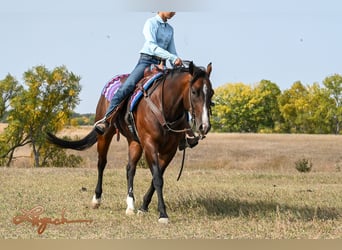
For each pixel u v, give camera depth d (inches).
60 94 1911.9
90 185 572.4
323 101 3828.7
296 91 3949.3
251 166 1422.2
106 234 331.0
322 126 3865.7
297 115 3895.2
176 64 380.2
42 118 1891.0
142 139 377.1
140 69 396.8
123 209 429.7
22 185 559.2
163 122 365.4
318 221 370.3
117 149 1905.8
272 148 2032.5
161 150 382.3
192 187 567.5
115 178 647.1
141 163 1141.7
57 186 556.4
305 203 460.1
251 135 2947.8
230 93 4153.5
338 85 3814.0
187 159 1647.4
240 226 354.0
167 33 400.5
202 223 366.3
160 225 358.0
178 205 431.8
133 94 389.7
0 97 1905.8
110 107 400.8
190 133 381.1
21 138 1895.9
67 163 1847.9
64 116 1915.6
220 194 491.8
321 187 600.4
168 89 366.6
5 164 1925.4
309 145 2166.6
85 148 460.1
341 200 483.8
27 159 2012.8
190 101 345.7
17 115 1866.4
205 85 340.2
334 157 1770.4
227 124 4180.6
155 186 368.5
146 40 393.1
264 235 330.6
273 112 4101.9
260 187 581.6
